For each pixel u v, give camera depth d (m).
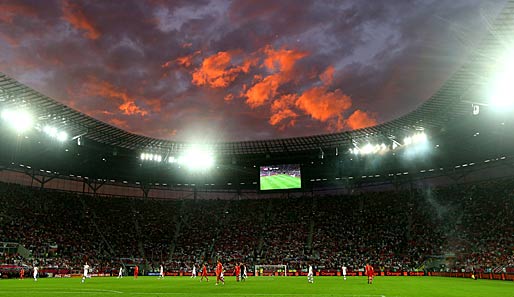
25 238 64.38
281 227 81.44
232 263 72.19
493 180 74.19
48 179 79.44
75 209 78.62
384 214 78.88
